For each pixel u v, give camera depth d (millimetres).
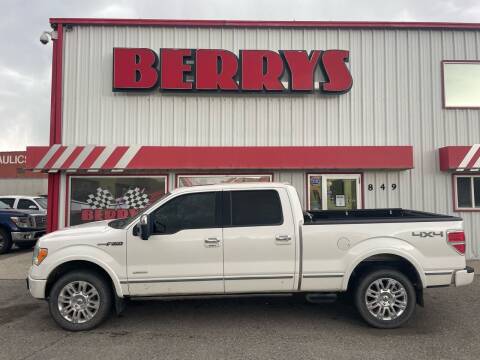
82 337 5008
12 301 6770
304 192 10953
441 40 11469
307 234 5285
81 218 10805
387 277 5312
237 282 5246
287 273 5262
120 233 5250
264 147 10461
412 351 4535
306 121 11172
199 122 11086
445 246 5324
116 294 5223
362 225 5320
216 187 5457
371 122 11227
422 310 6141
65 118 10961
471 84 11461
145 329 5293
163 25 11156
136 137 11023
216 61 10961
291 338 4949
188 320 5668
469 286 7625
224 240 5242
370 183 11016
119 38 11156
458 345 4719
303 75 11000
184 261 5219
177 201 5395
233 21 11172
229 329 5289
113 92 11062
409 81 11344
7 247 12156
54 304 5191
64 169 10422
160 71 10945
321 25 11266
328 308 6266
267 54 11008
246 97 11164
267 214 5375
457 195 11055
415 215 6305
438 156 11141
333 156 10500
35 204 13953
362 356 4395
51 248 5242
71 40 11094
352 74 11305
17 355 4449
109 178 10875
